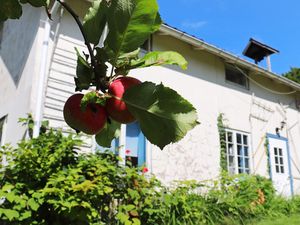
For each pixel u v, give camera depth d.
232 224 5.82
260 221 6.50
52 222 3.61
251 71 10.41
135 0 0.75
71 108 0.76
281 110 11.16
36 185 3.78
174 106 0.72
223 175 7.19
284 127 11.08
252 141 9.77
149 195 4.62
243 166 9.26
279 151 10.62
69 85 6.09
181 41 8.52
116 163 4.71
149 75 7.62
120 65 0.80
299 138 11.56
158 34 7.85
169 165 7.36
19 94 6.15
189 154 7.84
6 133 6.47
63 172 3.70
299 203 8.33
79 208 3.57
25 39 6.52
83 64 0.82
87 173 3.99
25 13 6.83
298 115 11.87
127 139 6.93
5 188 3.32
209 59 9.24
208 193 6.49
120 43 0.79
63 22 6.30
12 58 7.22
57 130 4.66
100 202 4.14
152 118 0.73
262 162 9.89
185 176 7.57
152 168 7.05
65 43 6.23
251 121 9.91
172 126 0.72
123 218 3.85
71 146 4.22
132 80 0.78
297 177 10.92
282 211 7.68
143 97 0.73
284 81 10.79
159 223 4.73
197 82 8.69
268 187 8.13
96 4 0.87
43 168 3.76
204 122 8.51
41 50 5.63
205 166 8.08
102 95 0.74
